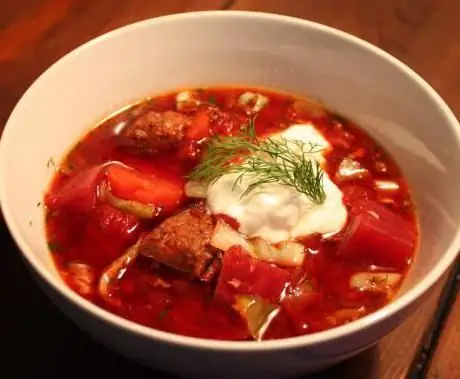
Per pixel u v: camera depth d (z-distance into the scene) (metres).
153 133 0.33
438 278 0.25
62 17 0.42
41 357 0.28
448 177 0.30
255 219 0.30
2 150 0.28
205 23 0.35
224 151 0.32
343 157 0.34
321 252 0.30
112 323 0.23
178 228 0.29
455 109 0.38
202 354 0.23
